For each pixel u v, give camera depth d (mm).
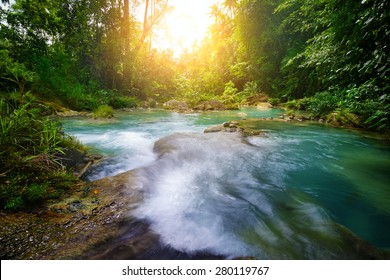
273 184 3273
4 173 2412
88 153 4168
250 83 20984
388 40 4594
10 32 11883
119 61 17000
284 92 17234
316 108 9297
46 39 13477
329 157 4500
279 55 19062
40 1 13031
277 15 18125
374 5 4445
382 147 5219
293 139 5879
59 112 8664
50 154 3039
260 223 2283
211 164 3918
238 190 3043
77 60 14359
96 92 13375
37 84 8906
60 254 1663
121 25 17406
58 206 2277
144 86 19734
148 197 2629
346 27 5988
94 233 1925
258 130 6785
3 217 1999
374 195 3004
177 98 20828
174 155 3912
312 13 10914
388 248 2023
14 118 3121
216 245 1951
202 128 7289
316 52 8039
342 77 6484
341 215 2547
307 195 2965
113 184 2803
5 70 7840
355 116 7473
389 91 5215
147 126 7410
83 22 14766
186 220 2279
